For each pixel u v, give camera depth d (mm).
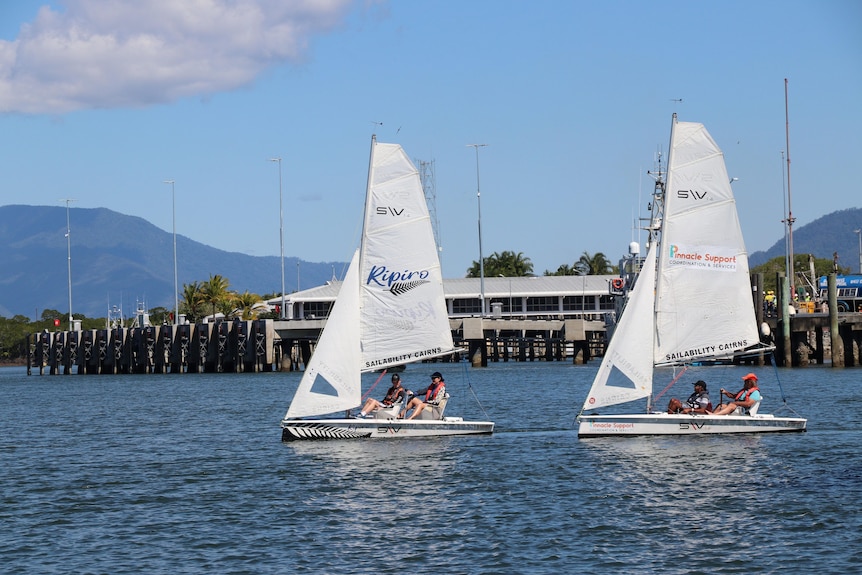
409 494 38688
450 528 33500
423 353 51219
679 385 90438
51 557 31016
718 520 33812
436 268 51250
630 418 50781
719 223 51000
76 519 35969
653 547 30859
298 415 51406
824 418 59469
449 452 47688
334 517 35312
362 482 41062
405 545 31594
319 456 47312
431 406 52000
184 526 34531
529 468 43219
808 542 30953
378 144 50469
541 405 72812
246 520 35125
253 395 92688
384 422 51219
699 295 50906
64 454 53031
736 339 51250
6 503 39125
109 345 159250
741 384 89438
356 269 50719
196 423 67438
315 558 30359
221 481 42469
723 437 50250
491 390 89438
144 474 45125
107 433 63219
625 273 135250
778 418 51031
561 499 37281
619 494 37844
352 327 50656
